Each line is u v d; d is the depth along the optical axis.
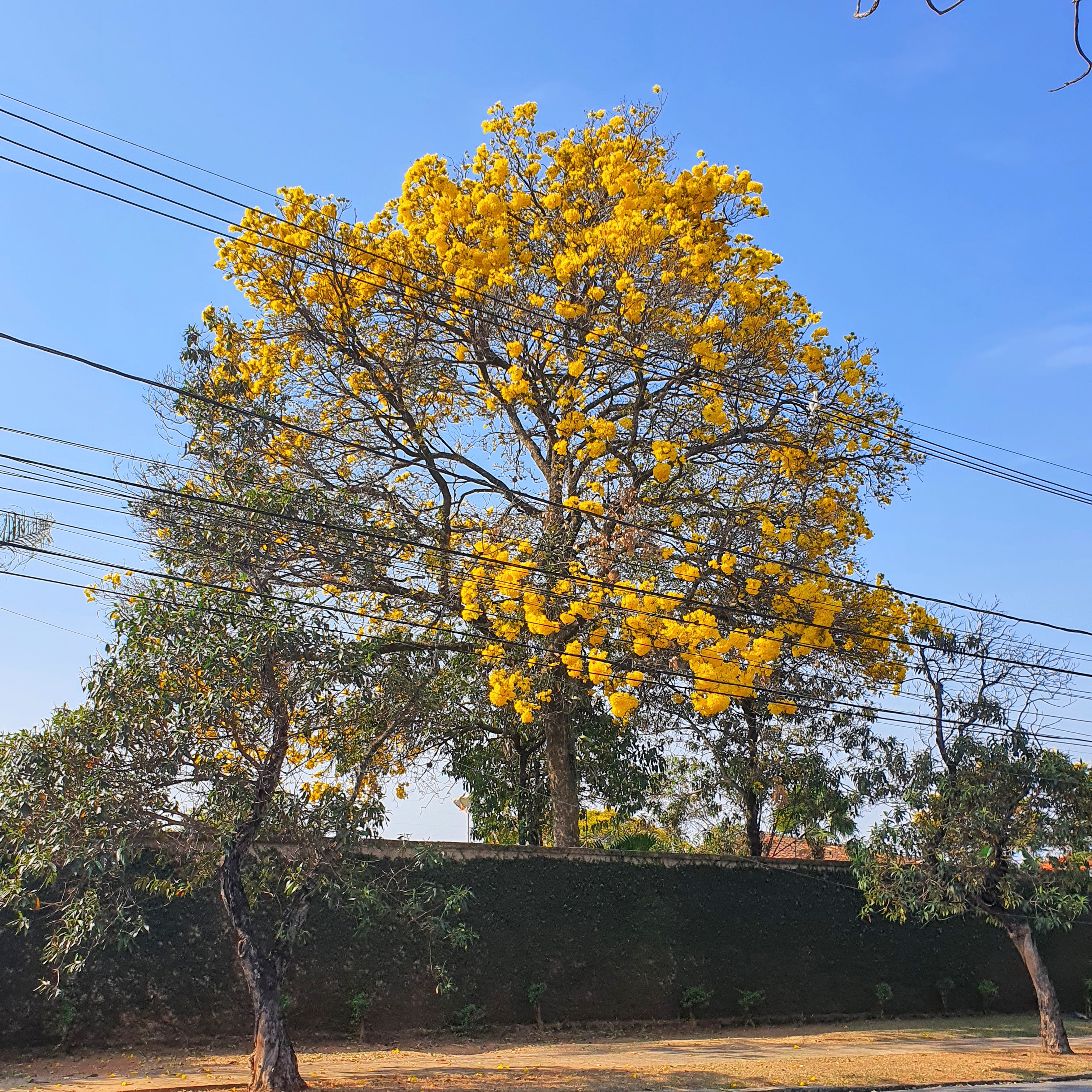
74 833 10.66
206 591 11.77
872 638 17.94
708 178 18.31
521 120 19.41
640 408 18.97
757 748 20.23
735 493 19.28
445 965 15.09
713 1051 14.94
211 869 11.75
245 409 17.06
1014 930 16.72
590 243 18.14
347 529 14.16
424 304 18.56
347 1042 14.13
